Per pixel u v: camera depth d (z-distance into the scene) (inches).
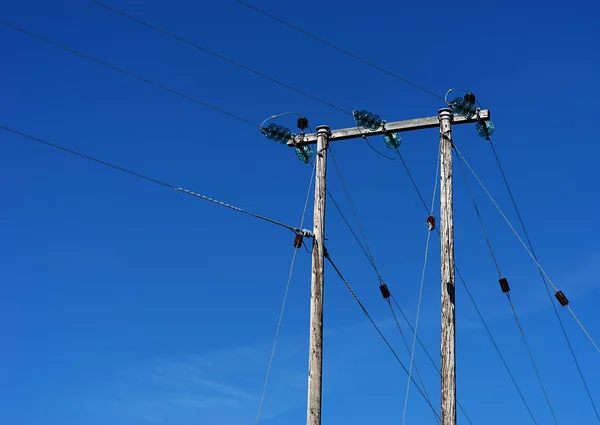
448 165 806.5
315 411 693.3
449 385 731.4
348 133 813.2
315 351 715.4
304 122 814.5
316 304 734.5
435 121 823.1
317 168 792.9
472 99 821.2
